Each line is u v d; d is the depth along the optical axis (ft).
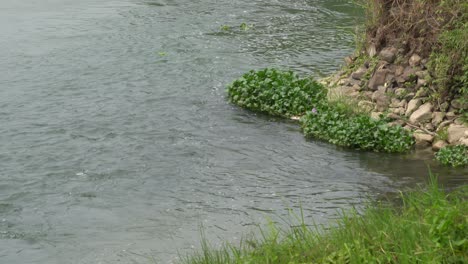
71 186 36.83
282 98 46.68
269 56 60.03
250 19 74.13
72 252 30.48
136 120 45.83
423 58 44.32
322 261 23.84
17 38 67.62
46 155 40.75
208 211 33.60
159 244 30.66
